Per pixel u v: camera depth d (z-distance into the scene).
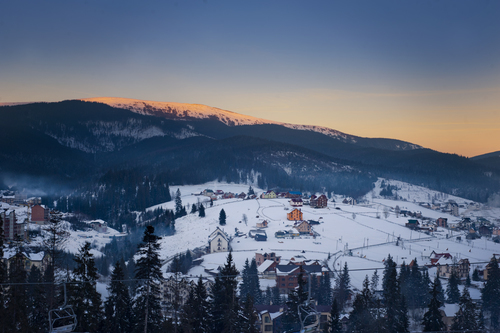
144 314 53.97
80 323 55.72
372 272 133.50
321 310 84.38
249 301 61.94
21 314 54.28
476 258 156.00
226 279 62.38
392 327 67.31
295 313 64.31
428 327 64.69
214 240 168.50
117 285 59.81
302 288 64.88
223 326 61.12
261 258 145.50
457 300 99.38
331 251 168.50
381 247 177.25
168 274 102.94
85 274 58.66
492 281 90.00
